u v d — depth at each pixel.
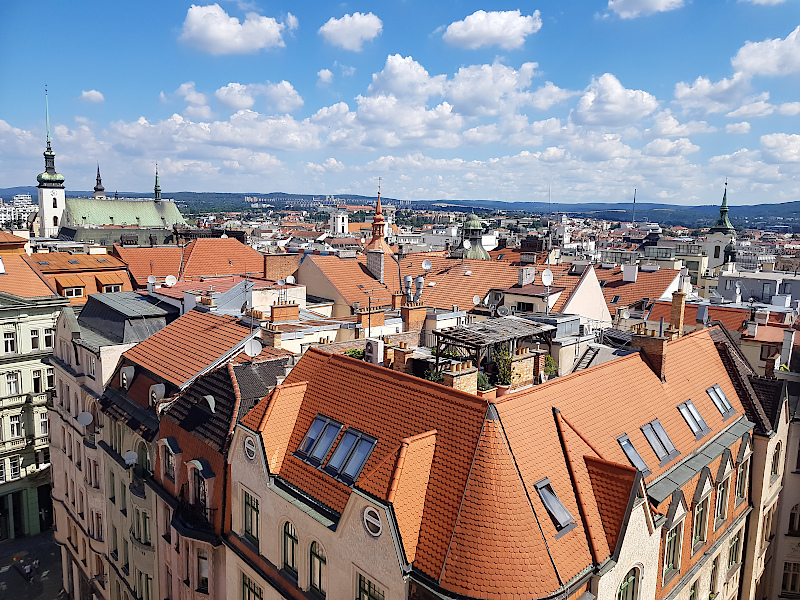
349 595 22.30
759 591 36.59
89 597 47.88
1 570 55.41
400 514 20.62
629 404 28.70
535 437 22.81
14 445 58.94
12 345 58.53
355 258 75.31
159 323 46.94
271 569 25.94
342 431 26.14
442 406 23.59
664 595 24.97
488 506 20.00
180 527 29.44
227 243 90.88
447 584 19.17
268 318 48.75
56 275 74.25
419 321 51.62
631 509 21.42
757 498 33.94
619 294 73.06
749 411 34.88
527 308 58.94
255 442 26.89
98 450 41.50
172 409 33.38
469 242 102.62
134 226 195.88
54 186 191.50
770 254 160.25
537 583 18.98
